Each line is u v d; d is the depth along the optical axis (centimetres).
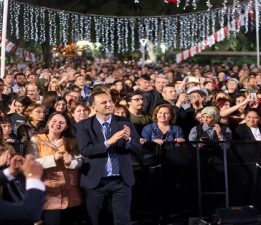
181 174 883
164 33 2138
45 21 2023
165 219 880
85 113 922
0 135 775
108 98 789
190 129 1073
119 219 782
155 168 873
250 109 1007
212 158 890
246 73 1975
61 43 2214
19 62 2872
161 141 875
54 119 777
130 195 791
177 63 3170
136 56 3716
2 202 462
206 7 1986
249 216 783
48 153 770
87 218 825
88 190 780
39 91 1266
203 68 2628
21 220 457
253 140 943
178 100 1124
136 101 999
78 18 2058
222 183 892
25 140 896
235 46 4053
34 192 460
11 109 1049
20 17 1945
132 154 860
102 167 775
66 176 776
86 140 772
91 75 2016
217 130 966
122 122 798
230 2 1908
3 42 1419
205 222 798
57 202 769
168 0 1723
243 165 902
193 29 1955
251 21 2100
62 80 1570
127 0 2253
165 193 878
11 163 518
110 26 1927
